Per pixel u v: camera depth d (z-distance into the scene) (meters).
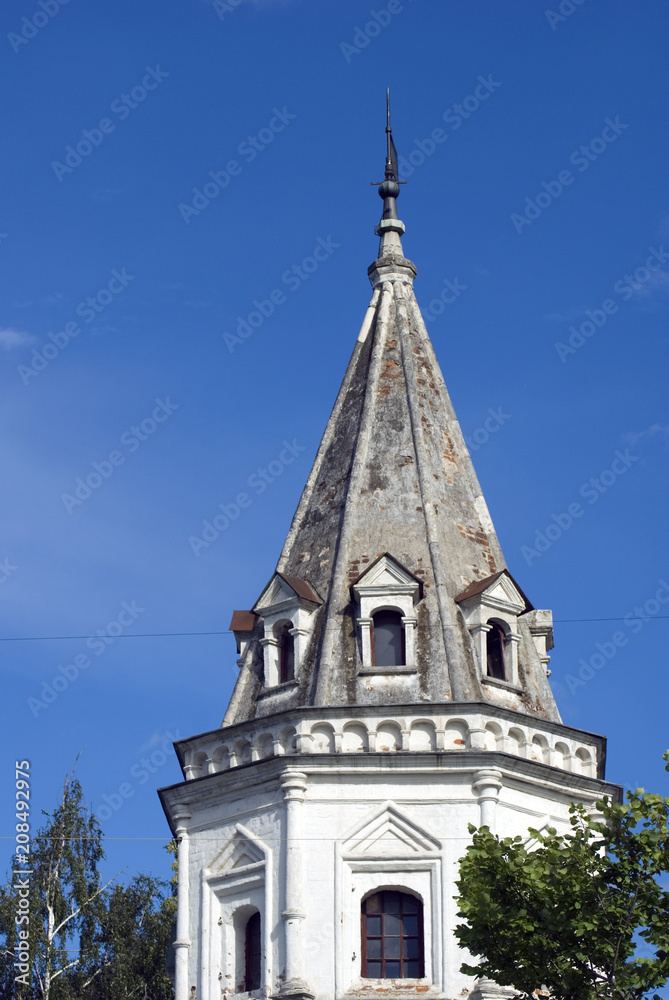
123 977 54.12
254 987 42.44
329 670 45.03
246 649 47.75
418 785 43.12
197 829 44.72
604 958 35.22
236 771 44.12
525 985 35.34
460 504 48.91
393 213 54.81
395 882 42.25
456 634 45.59
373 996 40.88
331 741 43.59
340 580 46.72
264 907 42.41
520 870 35.72
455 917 41.56
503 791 43.41
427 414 50.31
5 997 52.91
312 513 49.25
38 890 54.69
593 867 36.12
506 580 46.59
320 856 42.47
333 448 50.41
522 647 47.16
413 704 43.59
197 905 43.75
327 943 41.56
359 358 52.09
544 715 45.91
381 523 47.88
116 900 55.81
